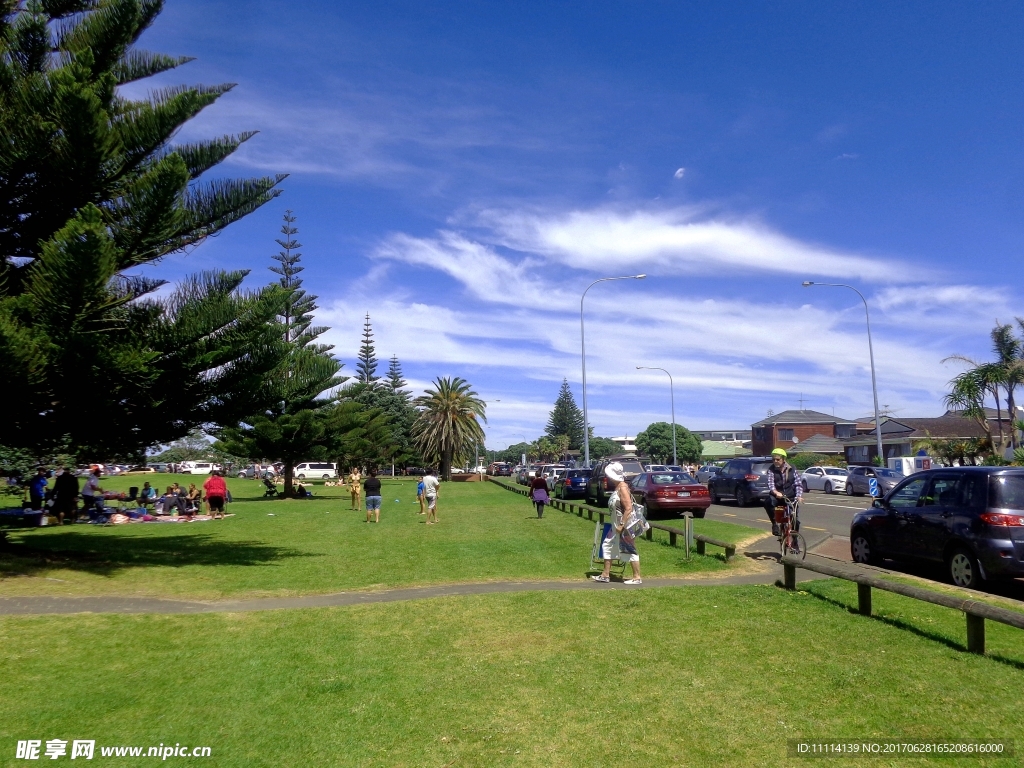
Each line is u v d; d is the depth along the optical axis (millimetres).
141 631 7258
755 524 18188
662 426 94562
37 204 12039
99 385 11195
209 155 13836
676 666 5844
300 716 5020
